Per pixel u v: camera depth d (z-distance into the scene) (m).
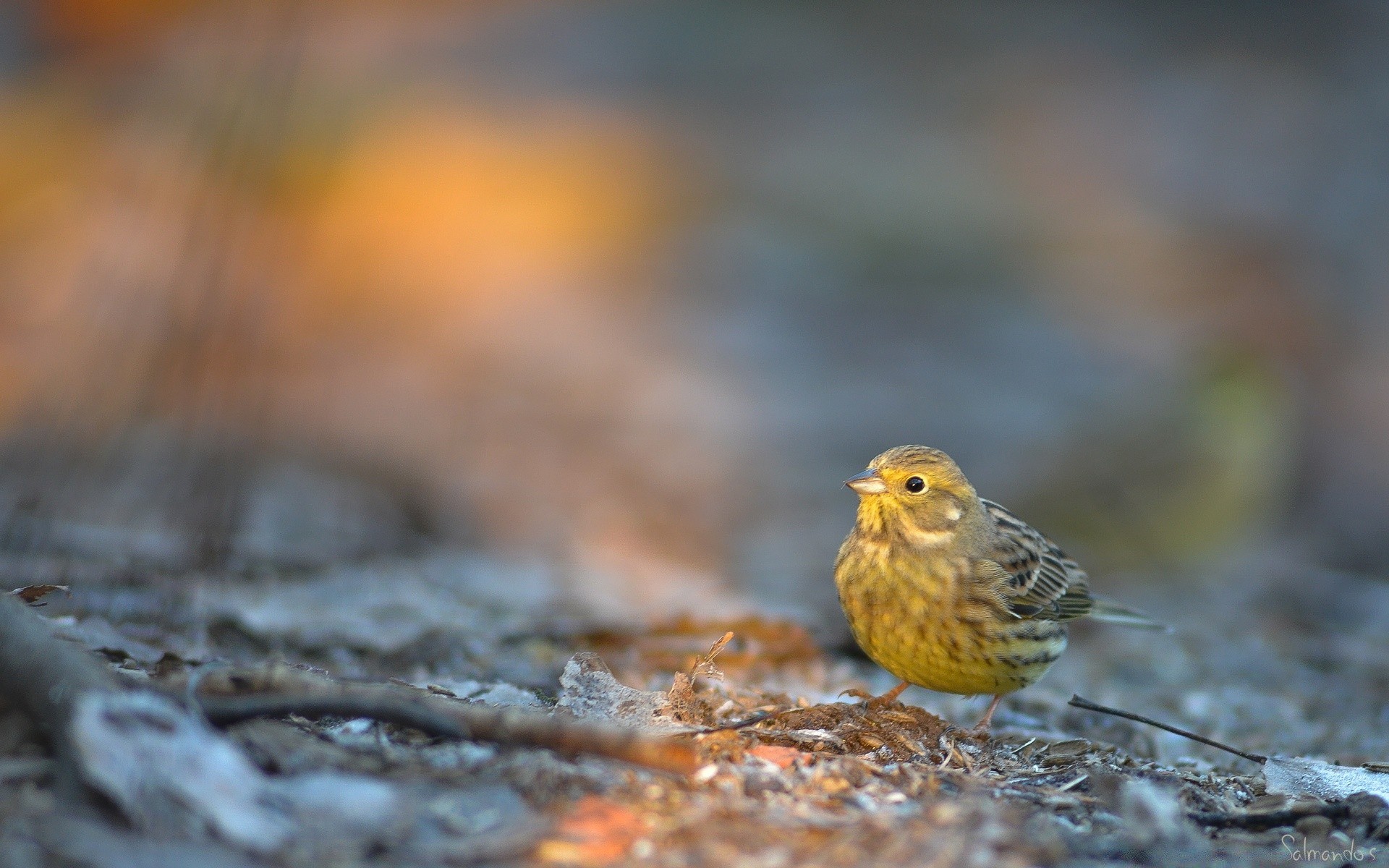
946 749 6.88
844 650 10.24
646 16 40.72
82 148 21.83
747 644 9.74
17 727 5.10
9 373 13.09
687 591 11.61
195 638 8.21
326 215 20.92
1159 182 31.75
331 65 27.12
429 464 14.36
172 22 27.47
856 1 43.66
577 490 15.30
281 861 4.65
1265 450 14.93
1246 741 9.19
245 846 4.69
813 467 17.67
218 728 5.38
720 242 27.12
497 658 8.72
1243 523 15.09
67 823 4.63
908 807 5.70
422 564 11.16
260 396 13.70
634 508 15.02
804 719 6.97
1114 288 26.88
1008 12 43.97
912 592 8.37
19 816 4.64
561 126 31.28
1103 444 15.23
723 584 12.22
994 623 8.35
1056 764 6.88
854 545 8.62
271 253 16.55
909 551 8.40
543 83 35.00
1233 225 28.98
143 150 20.92
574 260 24.39
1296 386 19.05
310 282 19.61
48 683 4.96
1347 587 14.32
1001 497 15.32
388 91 27.34
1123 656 11.71
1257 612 13.26
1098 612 9.59
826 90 37.19
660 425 18.23
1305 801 6.42
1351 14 39.53
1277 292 24.91
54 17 28.14
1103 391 21.12
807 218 29.19
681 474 16.42
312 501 12.35
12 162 21.16
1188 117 34.72
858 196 30.11
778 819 5.41
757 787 5.74
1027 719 9.12
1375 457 18.61
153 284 13.88
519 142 28.78
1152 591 14.14
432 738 5.82
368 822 4.99
